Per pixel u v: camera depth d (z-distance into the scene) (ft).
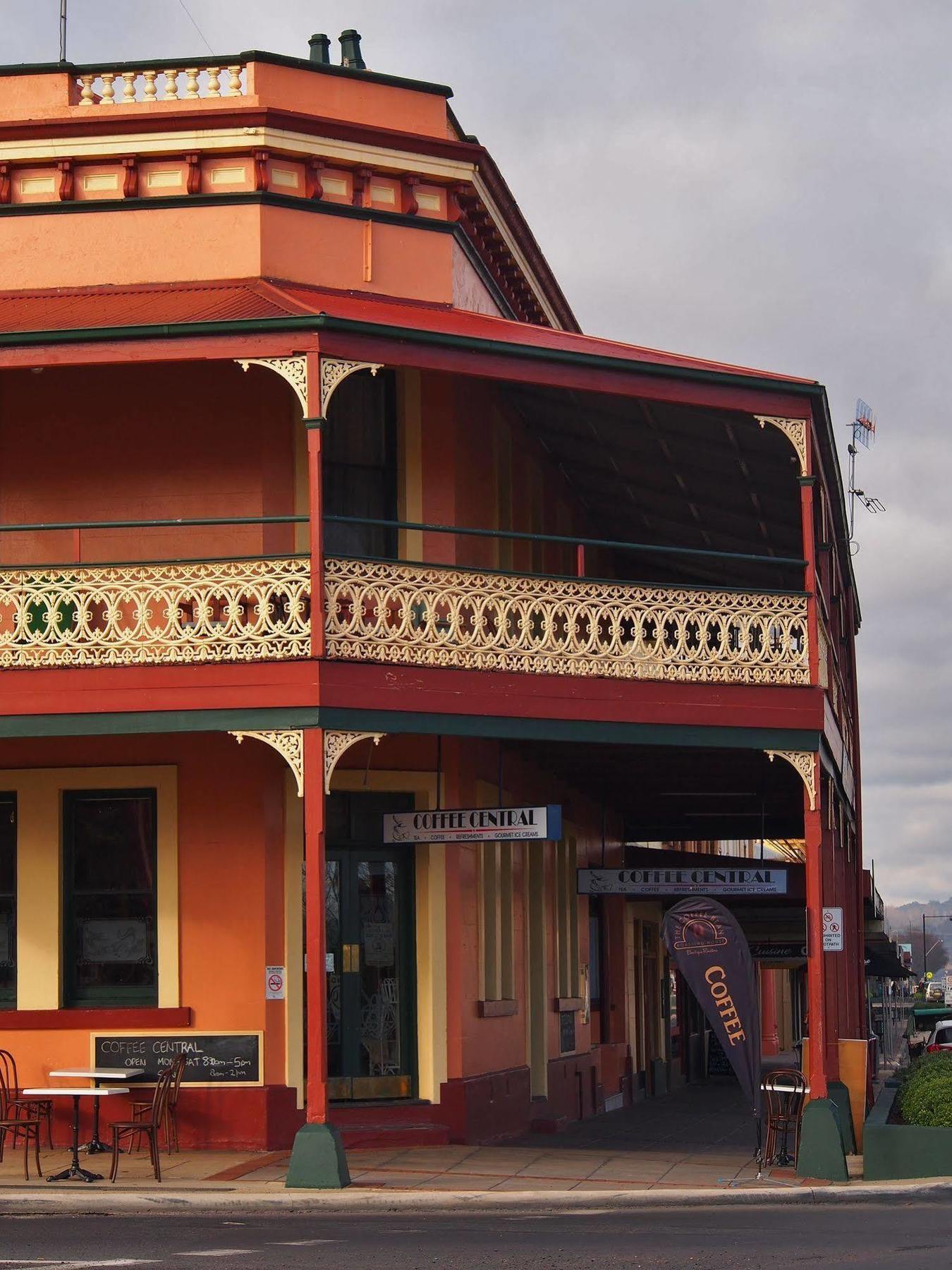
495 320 56.59
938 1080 50.80
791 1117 50.70
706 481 62.18
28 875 54.13
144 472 55.31
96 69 58.44
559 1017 72.38
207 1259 33.27
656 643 51.83
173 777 54.08
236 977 52.90
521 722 49.52
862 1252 34.68
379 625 47.75
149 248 57.21
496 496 62.85
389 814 52.85
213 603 53.11
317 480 46.65
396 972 55.83
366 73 59.62
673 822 93.09
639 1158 52.85
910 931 544.21
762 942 102.12
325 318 46.29
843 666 79.66
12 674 47.80
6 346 47.34
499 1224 39.52
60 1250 34.63
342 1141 48.08
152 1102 51.39
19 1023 52.90
